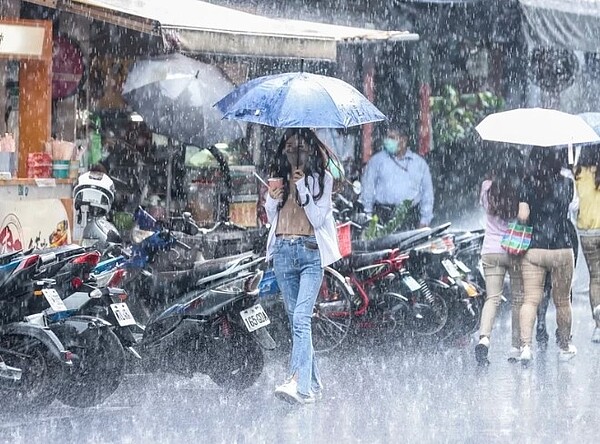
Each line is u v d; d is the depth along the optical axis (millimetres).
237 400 13820
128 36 20641
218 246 16391
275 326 16500
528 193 16547
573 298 24375
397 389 14719
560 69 27609
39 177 16953
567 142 16625
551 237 16609
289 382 13375
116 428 12172
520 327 16781
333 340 16984
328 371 15938
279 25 19938
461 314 18141
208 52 18094
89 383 13016
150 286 14695
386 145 21688
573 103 28266
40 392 12500
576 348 18391
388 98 25609
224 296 14047
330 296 17031
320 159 13422
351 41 21531
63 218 17031
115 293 13203
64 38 19812
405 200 21406
